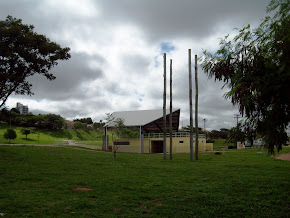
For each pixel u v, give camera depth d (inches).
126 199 331.6
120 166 698.8
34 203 296.2
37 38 876.6
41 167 618.2
